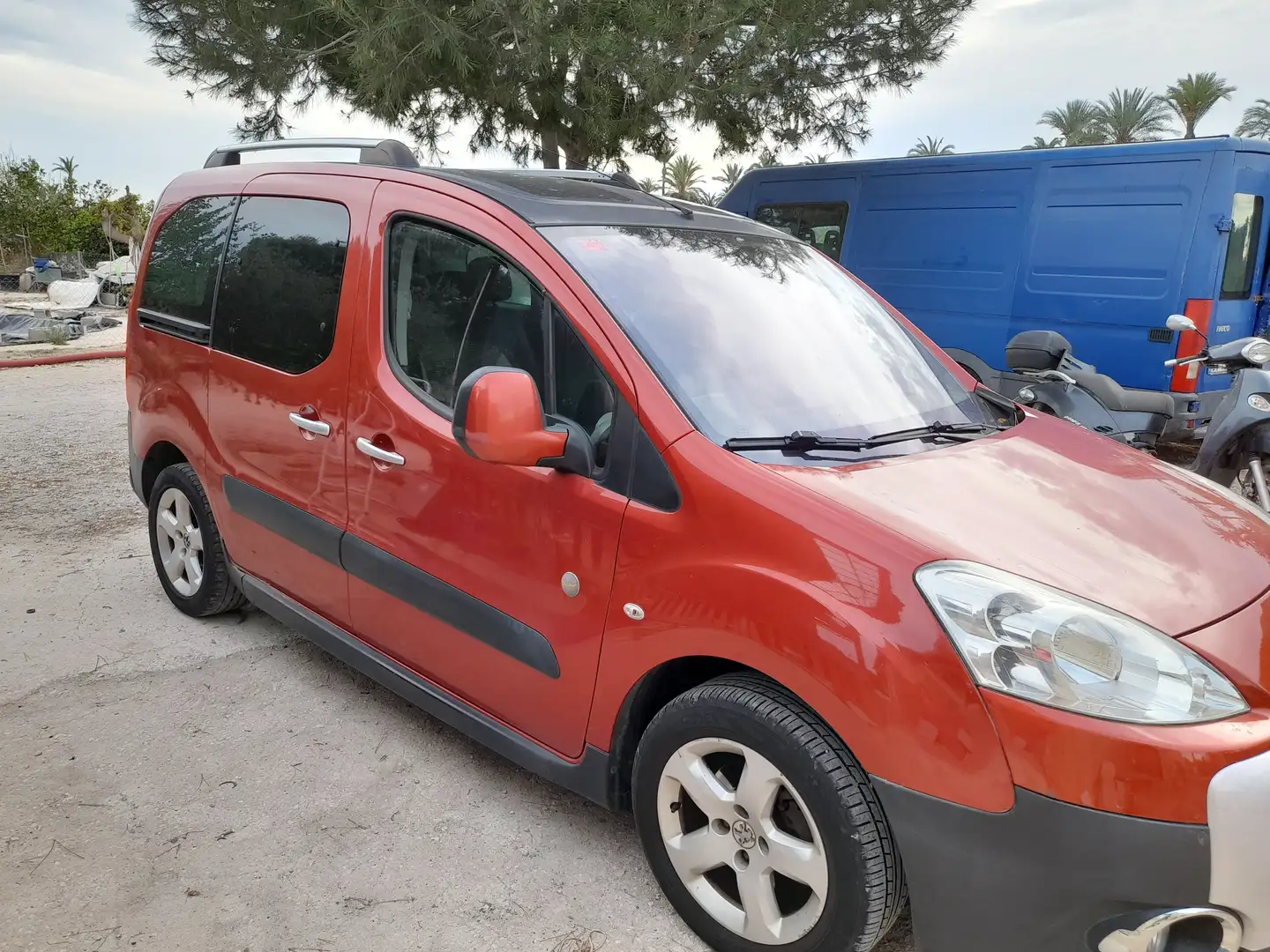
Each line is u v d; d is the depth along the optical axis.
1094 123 34.53
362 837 2.71
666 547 2.23
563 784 2.57
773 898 2.15
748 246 3.11
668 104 9.00
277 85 9.23
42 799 2.86
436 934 2.34
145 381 4.15
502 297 2.70
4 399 9.79
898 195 8.77
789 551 2.05
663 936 2.35
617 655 2.33
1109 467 2.65
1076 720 1.77
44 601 4.39
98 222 40.41
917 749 1.86
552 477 2.46
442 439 2.74
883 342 3.03
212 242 3.83
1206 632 1.94
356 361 3.04
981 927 1.88
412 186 3.05
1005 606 1.87
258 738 3.24
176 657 3.84
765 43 8.63
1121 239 7.26
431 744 3.22
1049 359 6.38
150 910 2.40
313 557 3.28
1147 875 1.75
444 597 2.78
